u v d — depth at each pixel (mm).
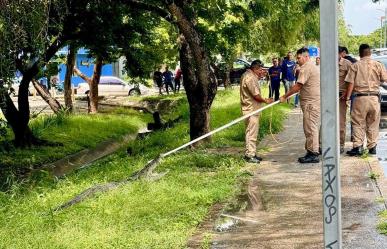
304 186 8672
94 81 25672
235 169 10070
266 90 25969
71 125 20109
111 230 6609
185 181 9117
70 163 15531
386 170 9398
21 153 15578
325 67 2812
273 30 25406
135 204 7645
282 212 7301
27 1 10156
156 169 10242
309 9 17984
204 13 15219
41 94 22188
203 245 6023
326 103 2824
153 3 13703
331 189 2846
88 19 15562
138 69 20469
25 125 16328
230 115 20031
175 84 35844
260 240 6184
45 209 8023
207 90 13023
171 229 6676
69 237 6406
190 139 13258
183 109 23938
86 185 9734
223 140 13461
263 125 14898
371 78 10422
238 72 38000
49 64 18375
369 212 7000
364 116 10508
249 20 16938
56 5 12023
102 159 14734
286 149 12180
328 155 2842
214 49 16719
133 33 17641
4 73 10805
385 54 20422
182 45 13062
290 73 21625
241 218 7121
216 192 8195
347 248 5727
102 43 16703
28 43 10906
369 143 10641
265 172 9859
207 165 10594
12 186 10211
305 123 10453
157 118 21859
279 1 17484
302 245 5938
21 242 6324
